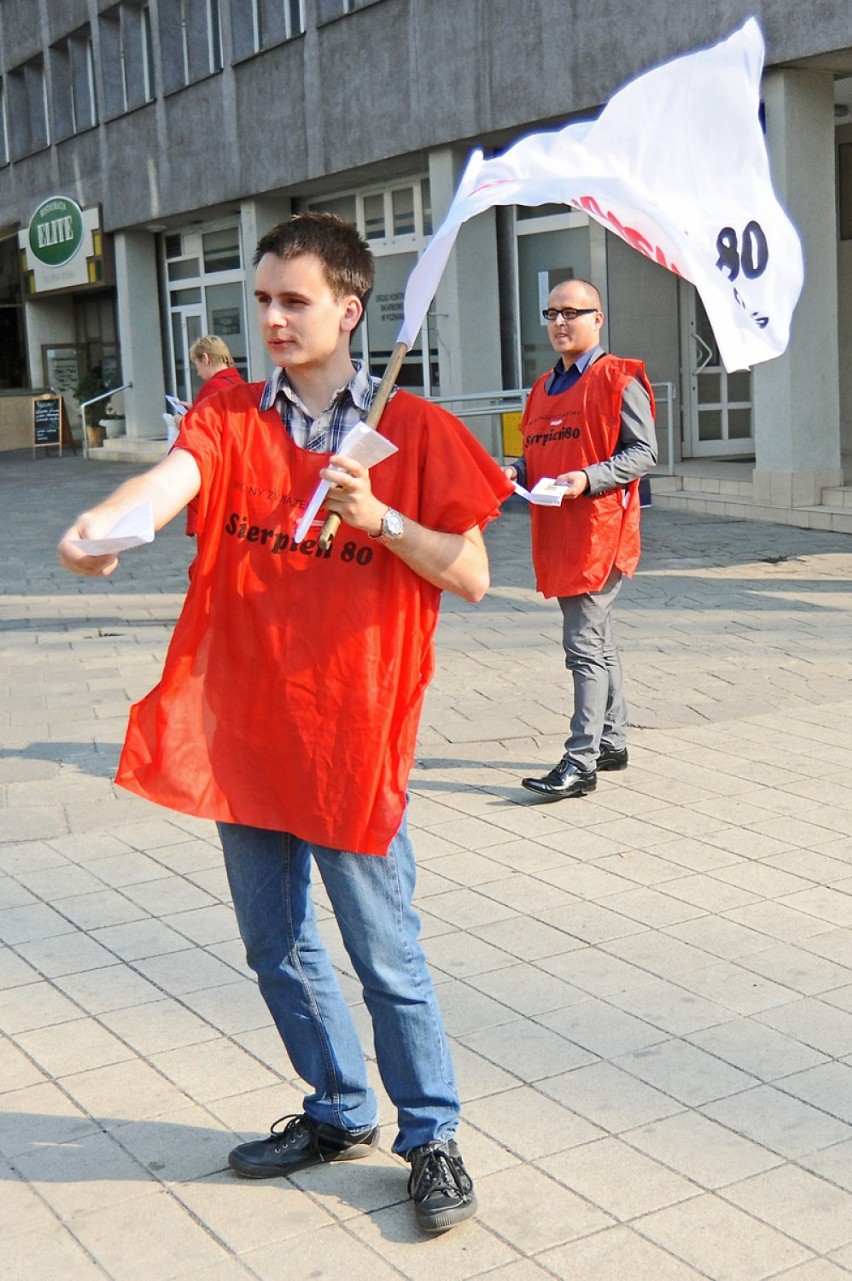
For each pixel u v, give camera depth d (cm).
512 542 1345
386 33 1795
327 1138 327
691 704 729
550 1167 323
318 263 283
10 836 566
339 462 269
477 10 1634
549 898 481
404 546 283
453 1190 303
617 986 414
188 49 2314
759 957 430
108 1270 292
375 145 1853
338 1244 299
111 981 431
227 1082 368
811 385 1335
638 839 535
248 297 2412
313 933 321
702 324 1686
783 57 1251
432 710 738
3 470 2527
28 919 481
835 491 1333
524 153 397
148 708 302
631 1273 285
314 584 292
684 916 462
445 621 978
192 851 543
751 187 398
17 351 3400
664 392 1692
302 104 1998
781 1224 300
